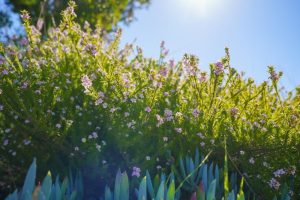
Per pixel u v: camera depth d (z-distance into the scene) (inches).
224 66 140.9
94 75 141.8
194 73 146.8
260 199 130.1
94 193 120.3
